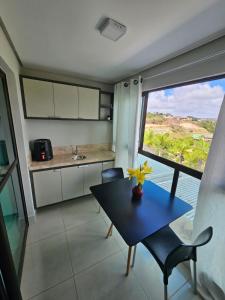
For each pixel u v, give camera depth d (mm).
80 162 2514
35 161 2383
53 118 2338
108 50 1627
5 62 1317
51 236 1946
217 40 1312
